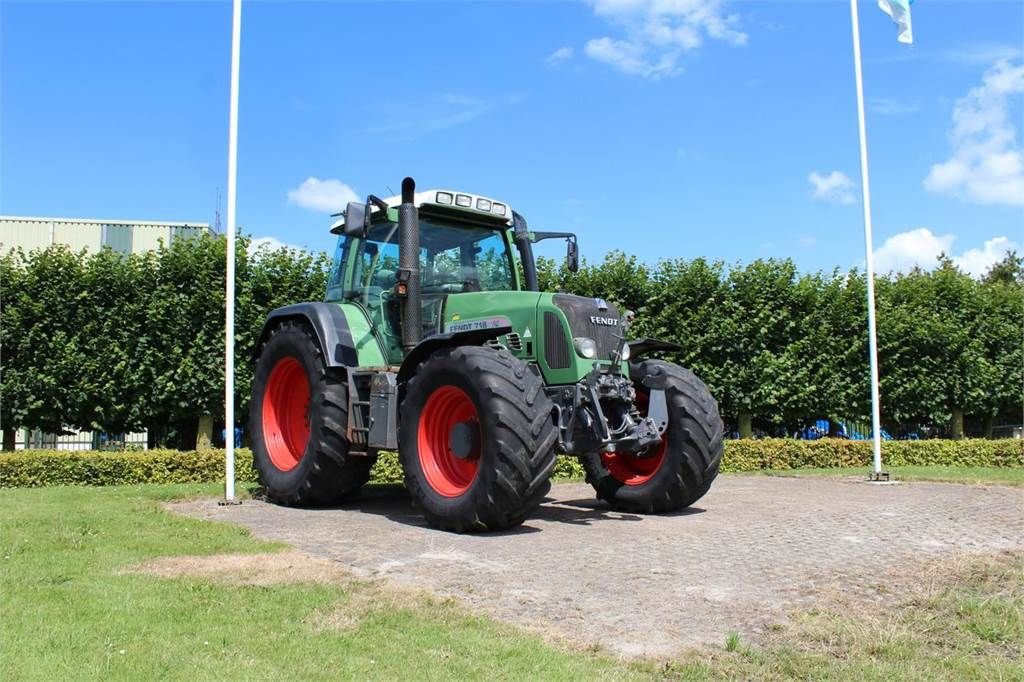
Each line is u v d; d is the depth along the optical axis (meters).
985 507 7.47
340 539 5.62
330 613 3.83
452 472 6.39
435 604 3.97
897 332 14.72
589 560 4.91
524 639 3.52
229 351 8.01
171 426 13.19
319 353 7.48
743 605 4.08
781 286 14.04
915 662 3.42
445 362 6.19
